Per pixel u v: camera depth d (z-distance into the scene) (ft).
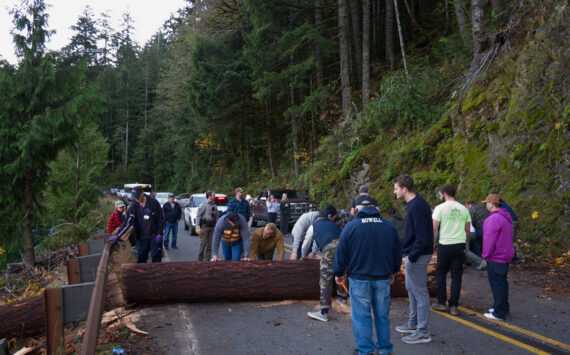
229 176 110.22
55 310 11.07
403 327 14.44
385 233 12.00
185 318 15.96
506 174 30.89
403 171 44.14
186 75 110.83
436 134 41.98
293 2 65.67
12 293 25.71
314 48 69.00
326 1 74.23
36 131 32.96
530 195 28.50
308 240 18.25
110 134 227.61
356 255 11.87
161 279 17.03
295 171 80.12
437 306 16.65
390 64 68.74
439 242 16.11
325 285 15.74
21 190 35.60
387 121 51.70
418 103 47.29
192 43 99.45
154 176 191.52
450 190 16.14
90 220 49.19
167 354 12.46
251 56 73.51
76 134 36.19
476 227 25.04
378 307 11.87
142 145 199.93
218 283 17.38
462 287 20.34
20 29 34.50
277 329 14.73
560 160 27.25
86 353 9.35
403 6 86.33
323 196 59.93
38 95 34.73
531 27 33.30
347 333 14.30
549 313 15.97
